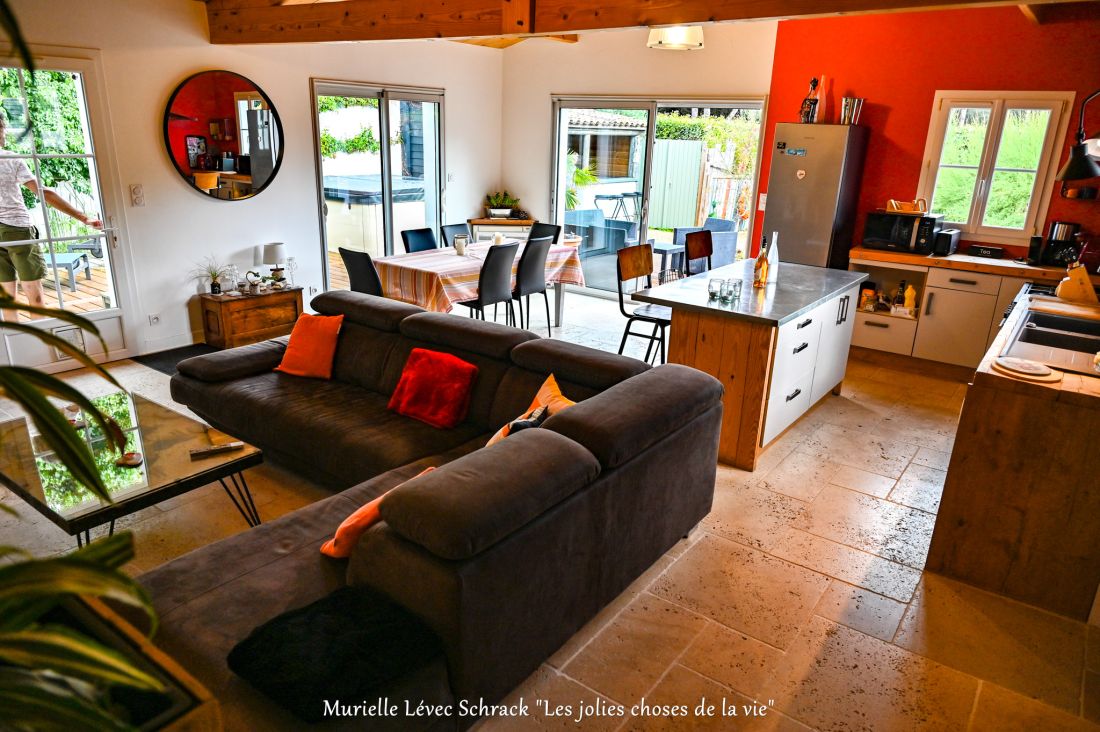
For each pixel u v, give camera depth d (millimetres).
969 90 5422
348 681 1650
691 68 6609
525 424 2529
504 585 1975
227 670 1761
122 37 4992
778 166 5867
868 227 5824
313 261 6574
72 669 759
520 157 7949
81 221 5027
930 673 2439
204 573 2152
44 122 4734
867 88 5809
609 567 2486
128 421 3240
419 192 7406
